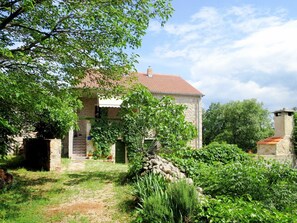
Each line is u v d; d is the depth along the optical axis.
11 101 10.17
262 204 7.92
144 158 13.30
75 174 15.20
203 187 10.02
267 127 53.88
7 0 10.47
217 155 16.86
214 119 61.62
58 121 16.05
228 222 6.42
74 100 13.54
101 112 27.22
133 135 14.66
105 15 10.55
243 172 9.12
